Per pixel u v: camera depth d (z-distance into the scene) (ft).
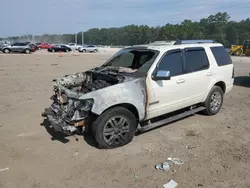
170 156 13.88
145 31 386.52
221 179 11.69
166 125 18.53
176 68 17.17
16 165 13.05
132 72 16.03
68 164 13.14
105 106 13.67
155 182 11.50
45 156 13.98
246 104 24.80
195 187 11.09
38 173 12.32
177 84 16.97
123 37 432.66
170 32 325.21
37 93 29.22
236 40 286.87
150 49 17.03
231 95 29.14
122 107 14.51
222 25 311.68
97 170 12.54
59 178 11.90
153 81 15.66
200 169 12.53
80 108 13.84
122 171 12.44
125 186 11.24
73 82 17.54
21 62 71.97
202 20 341.00
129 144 15.37
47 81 37.86
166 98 16.49
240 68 60.64
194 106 20.01
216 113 21.21
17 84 35.14
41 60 80.59
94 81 16.94
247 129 17.84
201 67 18.99
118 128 14.64
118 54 19.27
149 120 16.56
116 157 13.80
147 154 14.12
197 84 18.49
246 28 289.94
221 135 16.78
